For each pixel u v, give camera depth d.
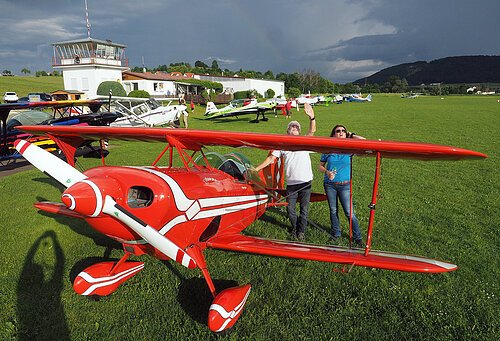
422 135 15.11
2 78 62.97
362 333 2.94
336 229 4.63
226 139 3.30
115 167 3.09
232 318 2.90
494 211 5.77
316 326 3.03
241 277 3.77
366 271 3.85
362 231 4.95
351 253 3.08
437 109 33.16
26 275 3.85
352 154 3.22
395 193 6.82
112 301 3.41
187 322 3.10
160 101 36.47
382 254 3.06
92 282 3.31
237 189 3.99
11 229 5.07
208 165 3.93
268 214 5.64
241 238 3.57
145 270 3.93
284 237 4.75
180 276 3.81
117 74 37.41
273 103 23.53
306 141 2.96
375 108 36.88
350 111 32.31
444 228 5.04
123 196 2.80
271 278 3.75
